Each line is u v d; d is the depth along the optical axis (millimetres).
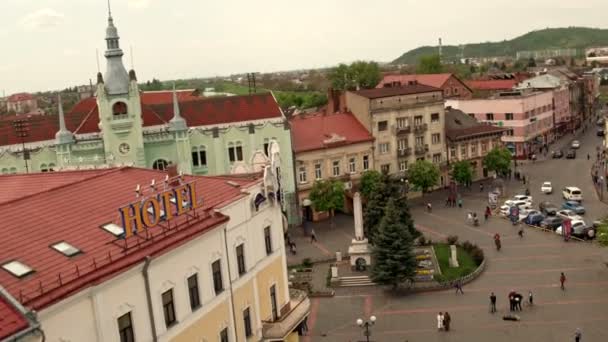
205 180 39094
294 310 41656
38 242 26875
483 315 54969
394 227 61688
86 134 79562
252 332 37125
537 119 144000
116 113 77812
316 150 93250
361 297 61531
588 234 74438
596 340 48594
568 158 131250
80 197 32656
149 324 28203
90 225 29625
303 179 92750
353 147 97562
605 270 63688
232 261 35094
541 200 97000
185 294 30797
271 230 40312
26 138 79062
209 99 90125
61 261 25797
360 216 68625
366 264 68125
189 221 31750
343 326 54812
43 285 23719
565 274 63375
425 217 90750
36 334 21797
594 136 161625
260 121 89000
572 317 53125
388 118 101562
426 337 51281
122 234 28234
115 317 26203
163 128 82188
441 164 108875
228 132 85750
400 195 74875
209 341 32688
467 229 83000
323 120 100625
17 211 29156
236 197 36125
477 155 115000
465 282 63281
